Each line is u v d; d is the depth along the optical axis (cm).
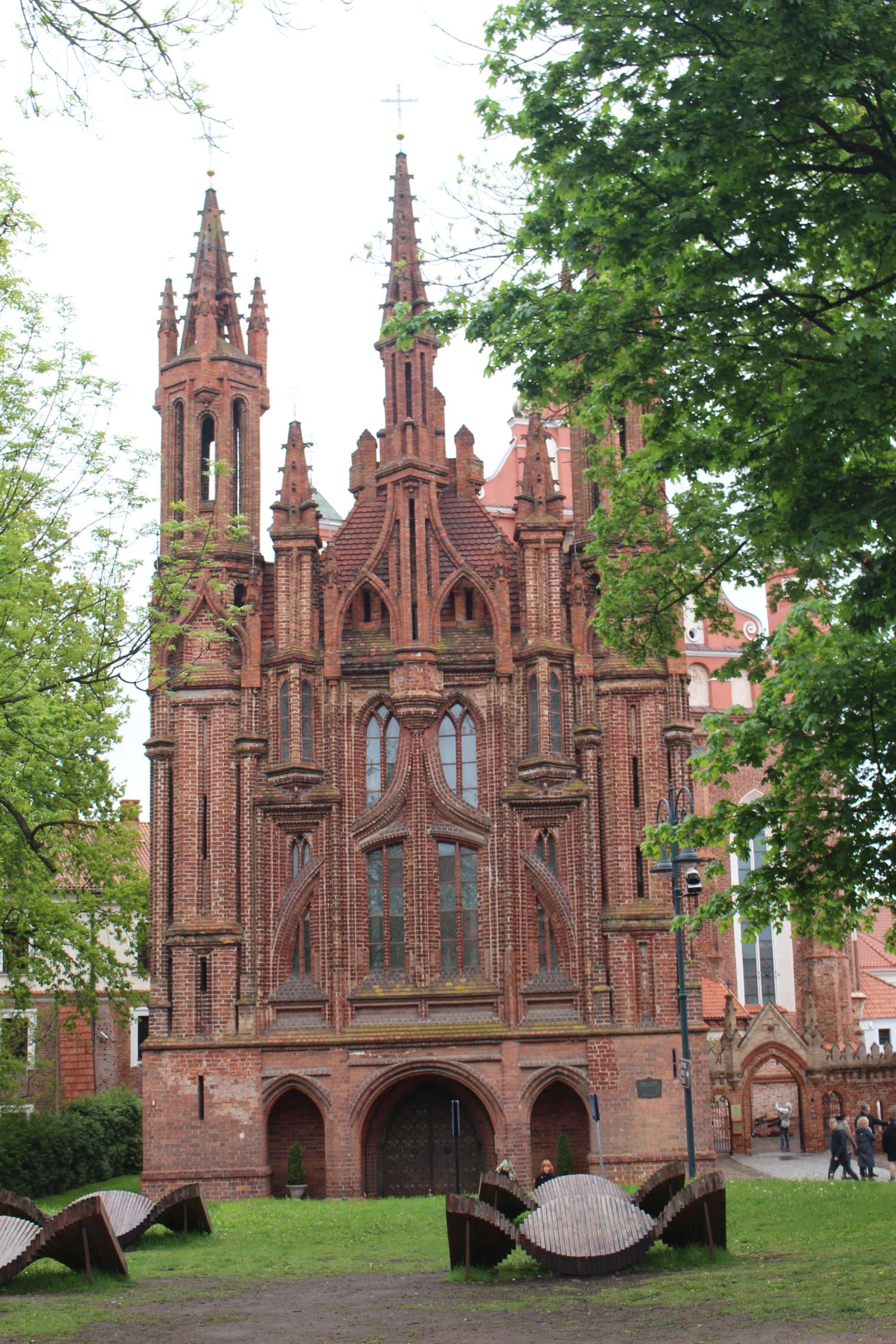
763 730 3156
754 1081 6662
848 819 2983
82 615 3753
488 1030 5256
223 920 5366
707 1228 2559
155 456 3884
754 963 7294
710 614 3650
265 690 5575
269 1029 5331
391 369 5784
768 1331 1873
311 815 5475
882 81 2370
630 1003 5262
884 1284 2158
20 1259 2523
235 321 5941
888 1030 8381
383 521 5794
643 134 2486
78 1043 6912
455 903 5438
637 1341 1873
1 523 3688
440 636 5588
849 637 3112
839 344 2412
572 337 2672
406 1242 3231
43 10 1662
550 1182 2594
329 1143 5231
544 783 5422
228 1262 2897
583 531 5659
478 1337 1966
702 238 2653
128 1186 5781
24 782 4059
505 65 2689
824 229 2503
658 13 2522
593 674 5509
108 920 5872
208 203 6006
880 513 2389
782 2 2286
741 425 2680
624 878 5350
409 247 5931
